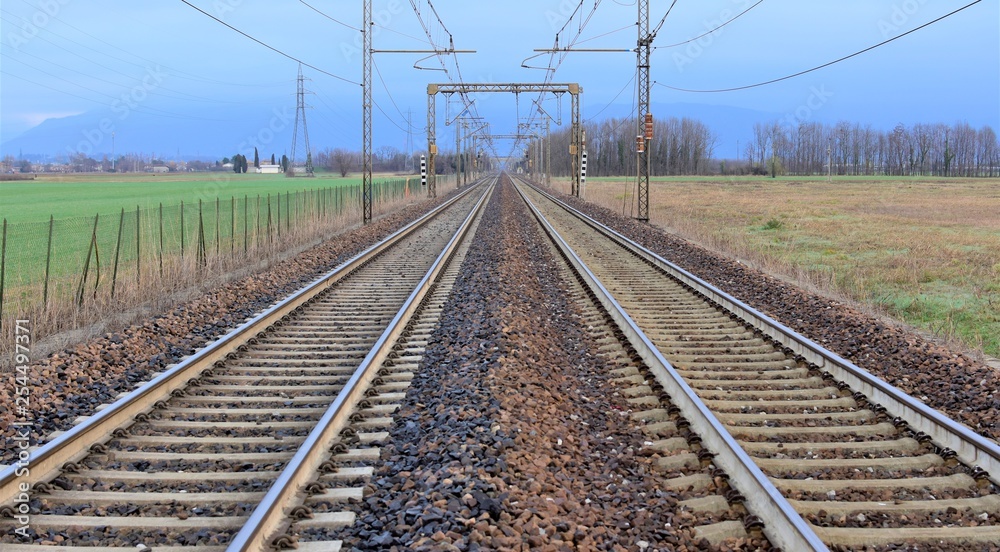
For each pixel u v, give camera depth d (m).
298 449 6.49
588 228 32.31
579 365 10.38
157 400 8.20
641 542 5.22
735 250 24.48
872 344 11.27
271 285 17.11
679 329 12.36
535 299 14.83
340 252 23.58
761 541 5.29
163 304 14.81
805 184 98.69
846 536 5.32
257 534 4.84
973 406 8.41
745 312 12.80
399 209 47.94
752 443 7.15
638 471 6.62
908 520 5.66
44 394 8.63
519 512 5.27
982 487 6.19
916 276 19.61
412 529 5.00
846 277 19.56
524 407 7.69
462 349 10.05
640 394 8.80
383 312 13.70
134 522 5.38
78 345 10.73
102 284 15.37
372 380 8.95
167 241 23.00
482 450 6.34
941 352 10.49
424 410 7.84
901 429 7.48
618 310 12.58
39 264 19.42
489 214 39.06
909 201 58.41
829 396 8.77
